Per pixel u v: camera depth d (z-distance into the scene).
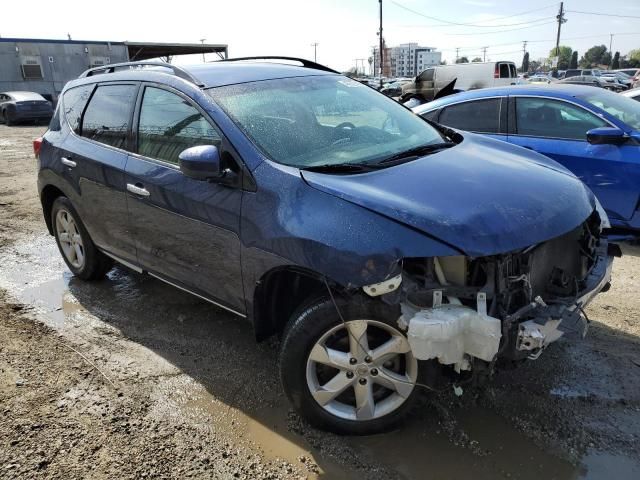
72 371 3.33
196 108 3.20
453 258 2.47
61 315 4.11
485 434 2.72
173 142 3.34
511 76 20.06
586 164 5.15
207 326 3.89
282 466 2.55
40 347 3.62
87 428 2.81
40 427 2.82
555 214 2.60
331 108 3.53
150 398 3.07
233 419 2.88
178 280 3.48
